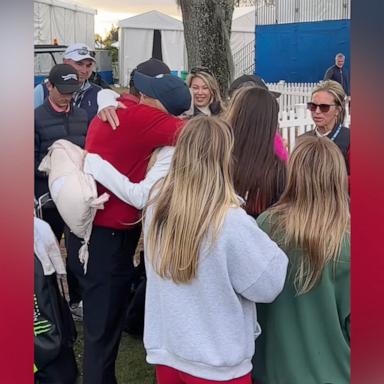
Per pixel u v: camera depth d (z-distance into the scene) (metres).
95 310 2.73
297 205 2.06
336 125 3.68
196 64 5.58
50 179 2.65
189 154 1.93
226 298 1.89
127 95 2.76
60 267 2.75
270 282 1.88
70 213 2.56
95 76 4.38
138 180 2.60
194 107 3.65
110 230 2.65
